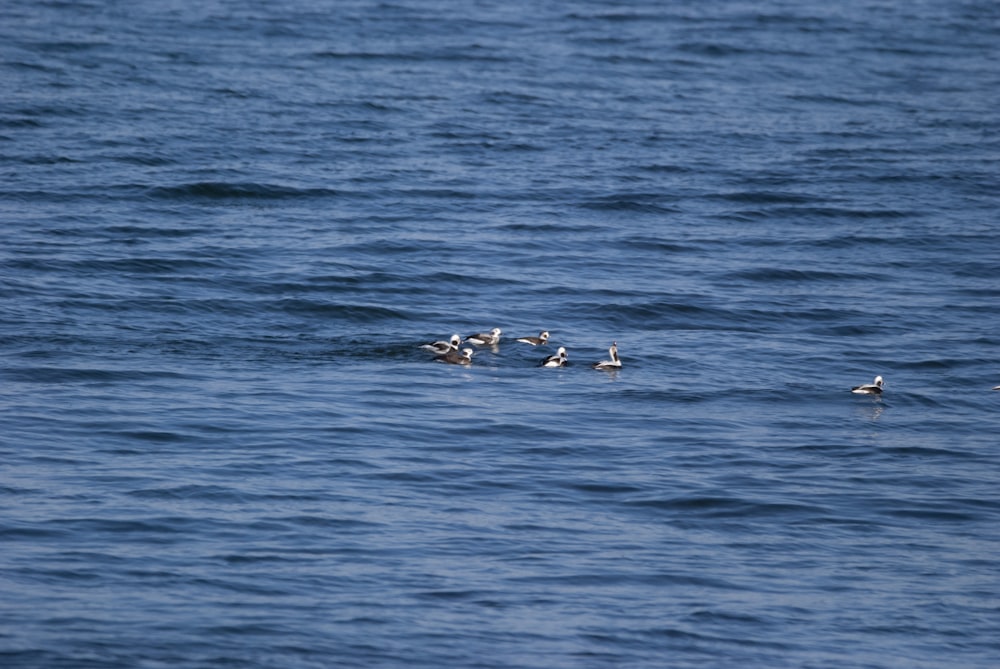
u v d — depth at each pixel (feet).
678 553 103.30
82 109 255.09
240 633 86.94
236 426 126.82
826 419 137.80
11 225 191.93
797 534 108.37
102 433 123.03
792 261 196.44
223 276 176.96
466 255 191.72
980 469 124.67
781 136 268.41
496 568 98.58
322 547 100.37
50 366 141.90
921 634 92.22
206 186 215.51
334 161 236.02
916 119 286.46
